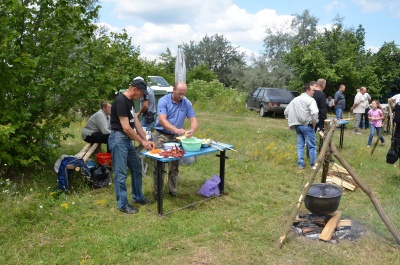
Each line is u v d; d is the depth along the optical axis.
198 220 4.57
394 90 24.17
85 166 5.53
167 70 35.97
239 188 5.92
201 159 7.59
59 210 4.68
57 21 5.94
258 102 17.62
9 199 4.71
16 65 5.29
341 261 3.64
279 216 4.77
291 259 3.69
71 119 6.55
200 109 19.70
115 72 8.96
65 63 6.23
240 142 9.62
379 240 4.13
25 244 3.82
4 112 5.45
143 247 3.85
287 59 21.86
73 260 3.57
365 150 9.05
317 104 7.46
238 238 4.11
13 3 5.17
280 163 7.54
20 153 5.80
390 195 5.71
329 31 22.11
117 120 4.60
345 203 5.32
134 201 5.12
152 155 4.59
